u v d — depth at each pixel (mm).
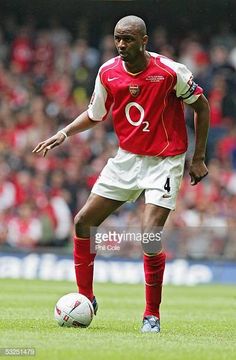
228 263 66500
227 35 93562
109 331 26844
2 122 82812
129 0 91375
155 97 26625
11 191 72562
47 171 76188
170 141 26969
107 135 82500
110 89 27031
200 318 34469
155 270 26891
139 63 26531
